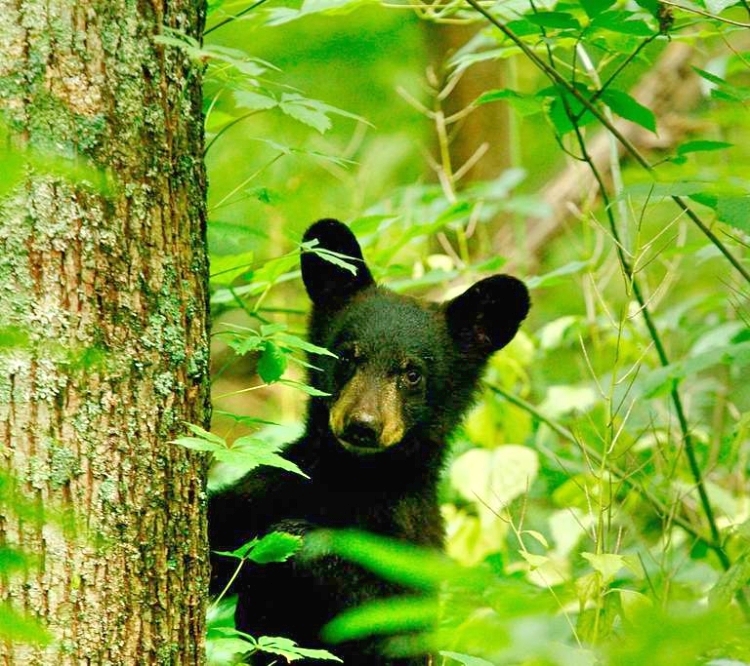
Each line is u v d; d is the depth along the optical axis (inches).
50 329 219.1
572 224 676.1
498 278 423.2
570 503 491.2
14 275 216.4
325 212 703.7
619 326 360.5
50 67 217.6
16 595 216.2
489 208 573.9
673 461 422.6
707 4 323.3
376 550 197.2
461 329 426.9
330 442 390.6
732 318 559.8
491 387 491.2
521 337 538.9
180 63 240.5
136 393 232.1
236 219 693.9
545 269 694.5
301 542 303.7
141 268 232.4
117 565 228.7
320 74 816.3
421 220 540.1
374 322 400.2
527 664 187.5
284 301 617.3
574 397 517.7
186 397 244.1
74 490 222.2
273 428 439.2
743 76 554.3
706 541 423.2
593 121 379.9
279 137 749.3
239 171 733.3
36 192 216.8
